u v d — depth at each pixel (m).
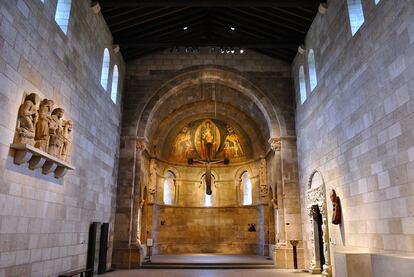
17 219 7.94
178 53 18.97
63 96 10.49
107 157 15.16
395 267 6.95
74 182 11.29
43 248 9.17
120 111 17.69
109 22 14.98
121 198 16.97
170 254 23.17
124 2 13.16
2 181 7.38
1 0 7.29
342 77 11.54
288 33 16.30
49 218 9.52
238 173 25.52
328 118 12.87
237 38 16.56
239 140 25.38
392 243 8.44
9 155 7.64
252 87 18.62
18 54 7.98
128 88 18.47
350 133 10.89
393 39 8.45
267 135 21.86
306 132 15.88
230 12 16.19
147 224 22.00
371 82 9.55
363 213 9.96
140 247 16.73
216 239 24.86
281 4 13.22
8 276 7.55
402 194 8.06
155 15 15.31
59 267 10.17
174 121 24.45
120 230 16.58
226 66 18.77
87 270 11.46
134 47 17.91
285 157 17.56
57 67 10.05
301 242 16.52
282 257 16.56
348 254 8.44
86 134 12.46
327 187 12.90
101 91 14.28
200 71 18.75
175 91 19.19
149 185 22.47
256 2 13.20
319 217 14.66
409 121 7.82
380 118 9.07
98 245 13.55
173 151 25.62
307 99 15.76
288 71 18.80
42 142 8.72
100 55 14.19
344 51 11.40
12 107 7.77
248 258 19.83
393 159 8.45
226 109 23.72
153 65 18.81
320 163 13.75
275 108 18.25
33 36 8.65
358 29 10.34
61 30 10.28
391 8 8.52
